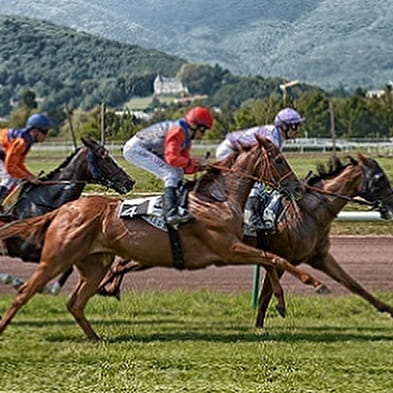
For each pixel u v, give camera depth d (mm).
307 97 61875
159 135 11234
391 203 12055
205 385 8602
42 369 9273
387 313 12867
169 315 12758
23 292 10773
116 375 9000
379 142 57125
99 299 13508
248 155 11211
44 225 10969
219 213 10836
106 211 10875
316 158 44438
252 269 16797
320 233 11953
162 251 10797
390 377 8945
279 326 11875
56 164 41094
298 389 8484
